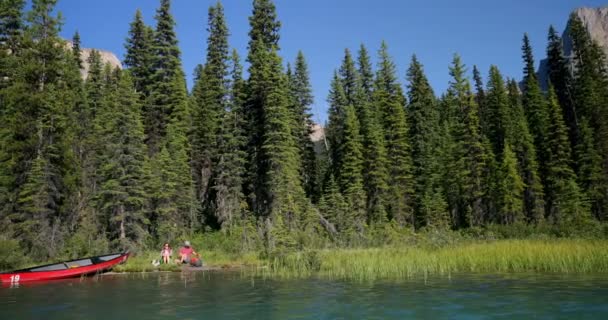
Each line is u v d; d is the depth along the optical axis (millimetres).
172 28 45969
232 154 40531
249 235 36812
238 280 19734
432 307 12125
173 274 23438
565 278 17156
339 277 19734
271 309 12383
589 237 30188
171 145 40344
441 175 54188
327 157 59438
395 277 19094
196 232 41281
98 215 32969
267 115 39906
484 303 12516
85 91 42656
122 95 34000
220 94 44562
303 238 36781
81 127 37594
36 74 34031
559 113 52500
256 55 42875
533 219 50812
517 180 48594
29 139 30984
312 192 54406
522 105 61938
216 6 46594
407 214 49125
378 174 47969
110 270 24672
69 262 22703
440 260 22078
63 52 36250
